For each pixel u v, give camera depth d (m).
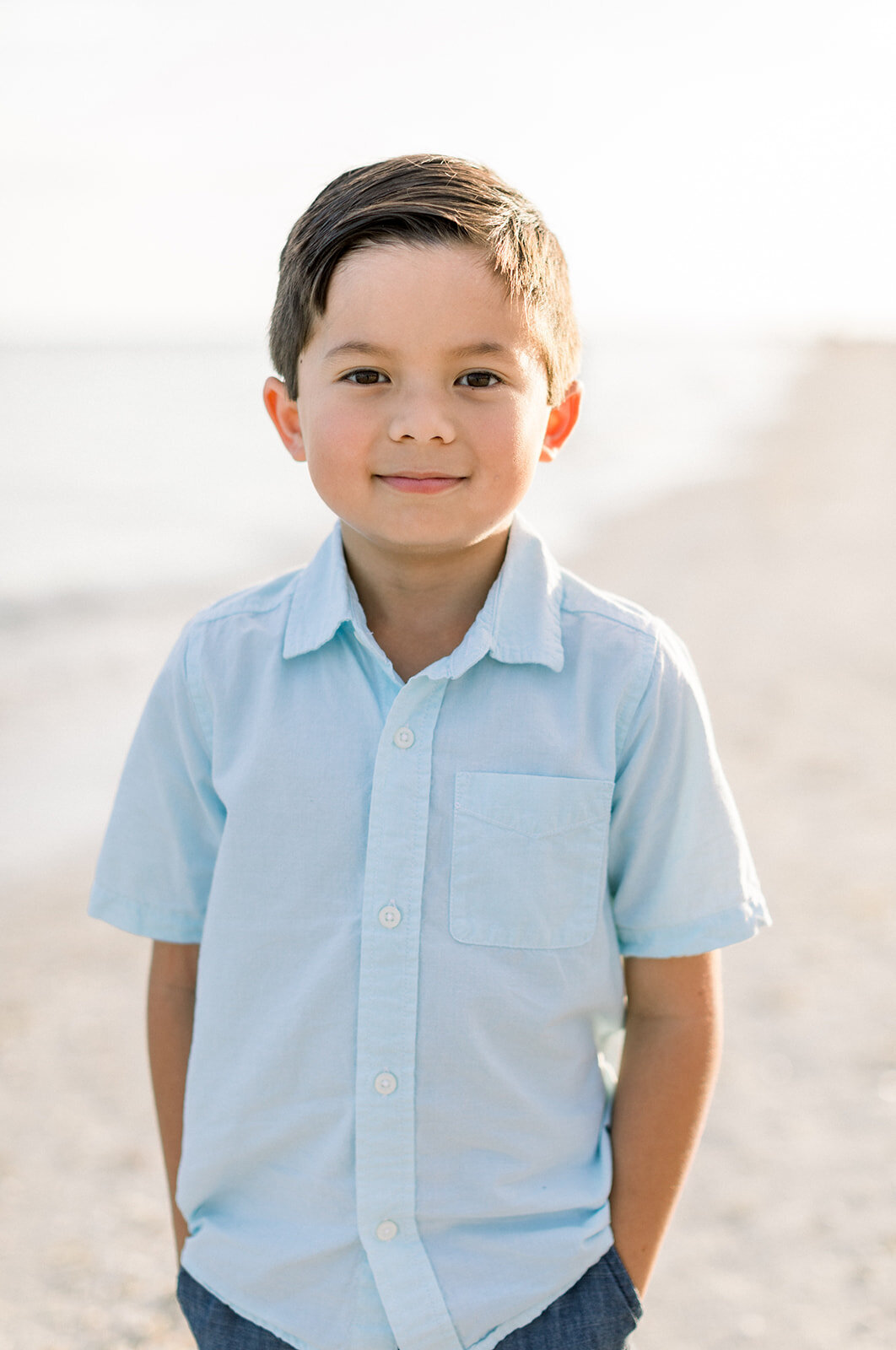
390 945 1.32
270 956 1.37
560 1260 1.34
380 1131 1.31
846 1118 3.13
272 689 1.42
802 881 4.48
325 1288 1.33
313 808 1.37
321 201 1.39
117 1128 3.24
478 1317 1.31
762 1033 3.52
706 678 7.21
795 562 11.13
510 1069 1.33
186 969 1.58
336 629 1.41
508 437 1.31
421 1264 1.30
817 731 6.18
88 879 4.88
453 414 1.29
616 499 16.20
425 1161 1.31
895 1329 2.43
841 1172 2.92
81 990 4.00
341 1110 1.33
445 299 1.28
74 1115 3.30
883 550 11.59
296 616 1.45
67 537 13.84
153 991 1.59
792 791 5.36
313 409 1.35
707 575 10.62
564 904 1.36
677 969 1.44
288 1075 1.35
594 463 20.81
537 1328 1.33
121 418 31.83
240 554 12.85
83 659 8.34
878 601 9.23
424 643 1.45
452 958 1.32
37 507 16.23
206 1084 1.41
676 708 1.40
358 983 1.33
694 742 1.41
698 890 1.42
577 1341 1.34
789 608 9.09
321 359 1.34
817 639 8.09
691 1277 2.58
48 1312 2.57
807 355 68.50
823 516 13.99
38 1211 2.90
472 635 1.38
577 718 1.39
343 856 1.35
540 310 1.37
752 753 5.87
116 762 6.26
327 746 1.38
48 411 34.00
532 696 1.38
